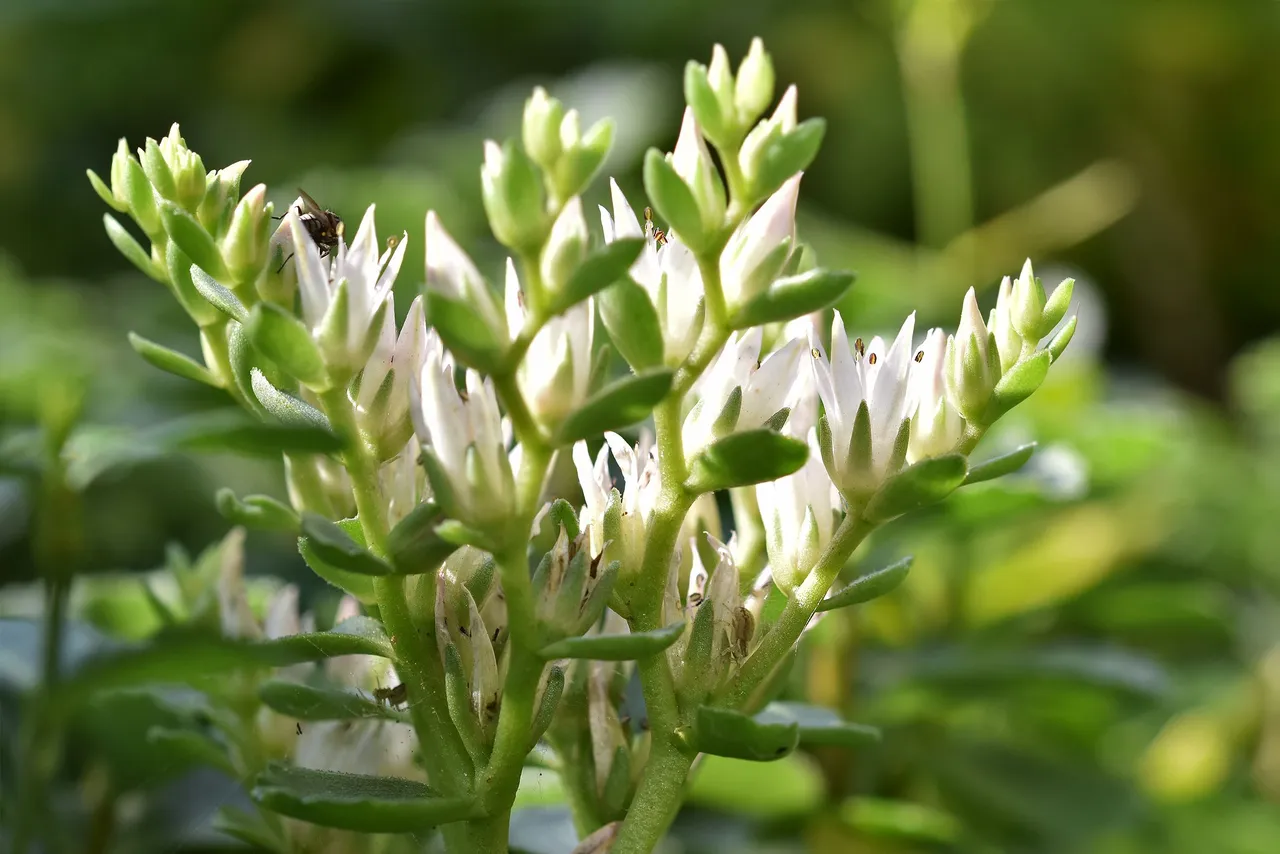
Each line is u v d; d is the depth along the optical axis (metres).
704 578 0.22
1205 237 0.79
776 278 0.21
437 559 0.20
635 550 0.21
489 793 0.21
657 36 0.76
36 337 0.36
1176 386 0.79
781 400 0.21
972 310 0.21
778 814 0.28
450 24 0.77
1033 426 0.36
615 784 0.22
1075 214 0.63
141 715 0.25
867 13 0.73
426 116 0.75
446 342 0.20
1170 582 0.43
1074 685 0.30
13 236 0.71
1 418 0.29
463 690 0.21
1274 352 0.60
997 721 0.34
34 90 0.74
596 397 0.20
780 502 0.21
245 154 0.73
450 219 0.46
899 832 0.28
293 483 0.22
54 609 0.23
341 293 0.21
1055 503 0.31
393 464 0.21
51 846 0.23
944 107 0.57
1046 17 0.75
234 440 0.21
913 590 0.33
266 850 0.25
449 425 0.20
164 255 0.22
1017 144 0.76
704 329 0.21
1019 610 0.34
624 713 0.23
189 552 0.39
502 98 0.71
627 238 0.20
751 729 0.21
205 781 0.25
